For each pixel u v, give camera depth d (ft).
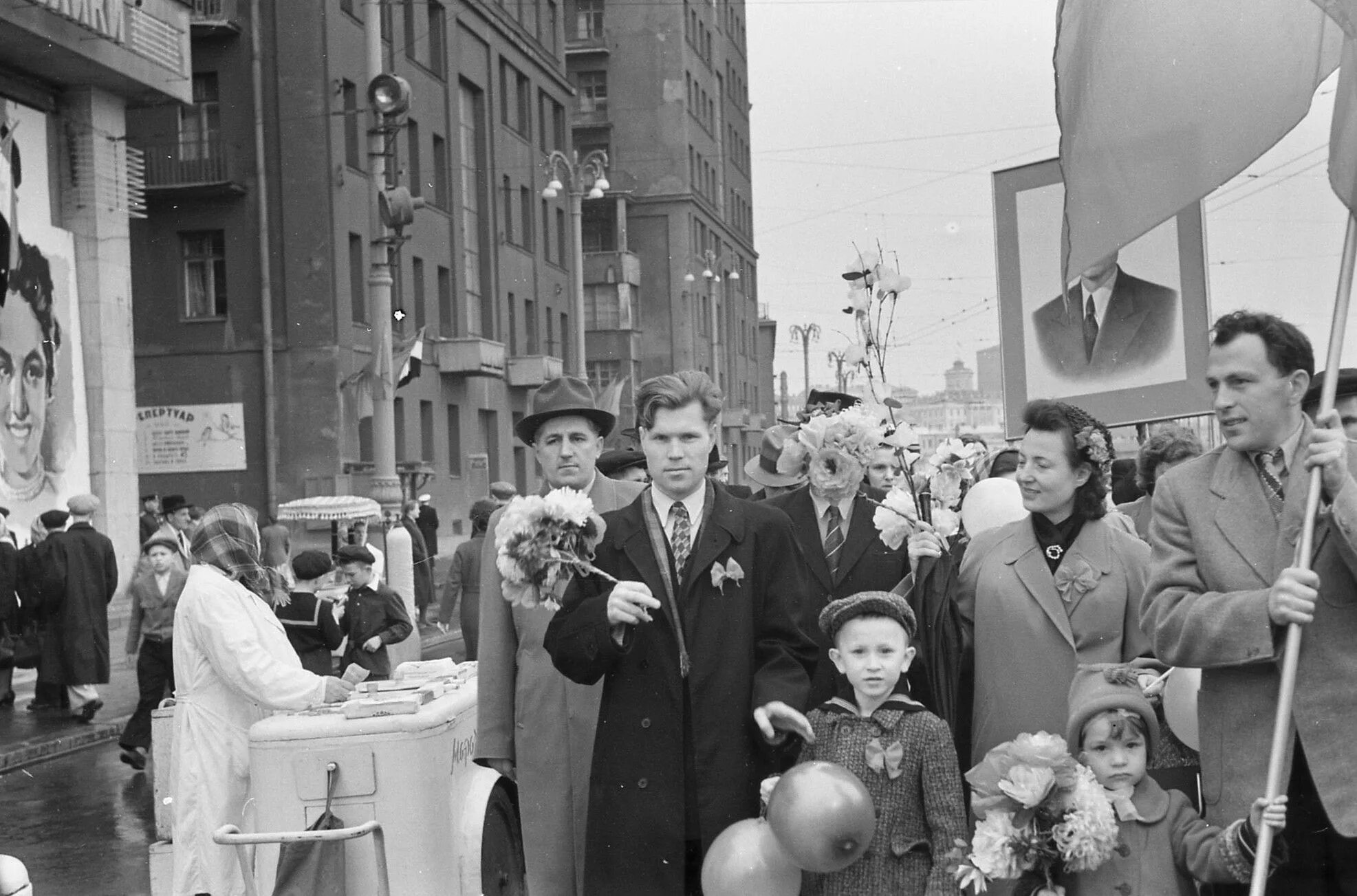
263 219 106.73
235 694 21.34
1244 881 13.42
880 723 14.61
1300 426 13.97
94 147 76.23
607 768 14.99
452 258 134.92
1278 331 13.76
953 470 17.22
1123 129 14.11
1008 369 30.27
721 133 264.93
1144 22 14.02
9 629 50.16
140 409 108.37
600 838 14.96
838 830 13.43
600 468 29.84
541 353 161.99
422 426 127.75
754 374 293.02
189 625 21.11
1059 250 29.91
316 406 106.73
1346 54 13.33
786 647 14.99
